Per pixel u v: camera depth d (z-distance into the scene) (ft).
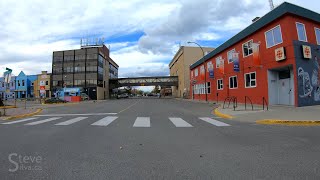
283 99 67.10
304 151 19.63
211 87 122.93
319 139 24.20
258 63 71.36
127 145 22.61
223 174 14.75
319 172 14.84
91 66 237.66
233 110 56.65
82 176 14.64
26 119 47.80
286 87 65.98
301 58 59.93
